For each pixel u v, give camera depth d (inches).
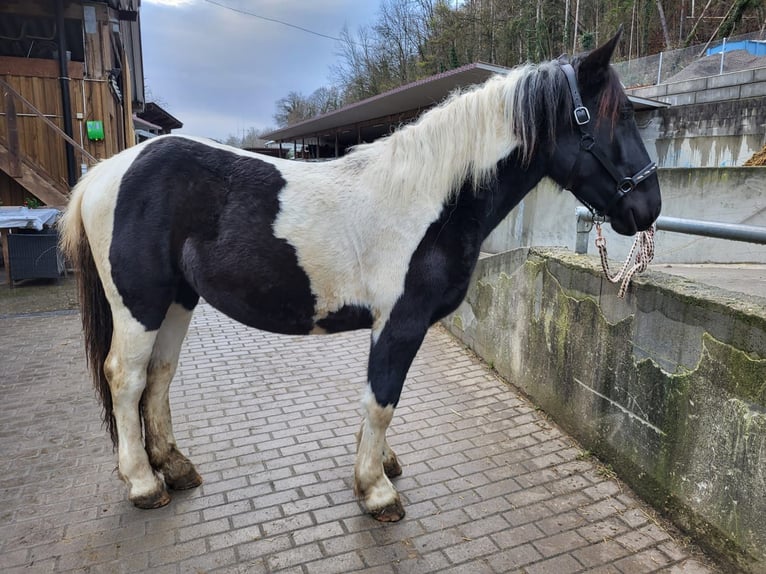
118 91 414.9
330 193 85.2
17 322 209.6
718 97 530.6
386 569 80.4
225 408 135.9
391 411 87.4
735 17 856.3
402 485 102.8
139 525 89.9
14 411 132.5
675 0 1055.0
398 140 84.6
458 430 125.0
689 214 228.5
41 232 276.5
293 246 83.9
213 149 89.1
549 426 126.4
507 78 84.8
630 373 99.5
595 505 96.1
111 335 94.4
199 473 106.2
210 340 193.0
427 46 1201.4
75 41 368.5
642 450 97.0
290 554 83.5
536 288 133.8
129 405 91.1
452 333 197.6
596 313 109.4
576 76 82.3
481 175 82.3
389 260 83.0
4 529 88.1
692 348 84.3
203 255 85.8
